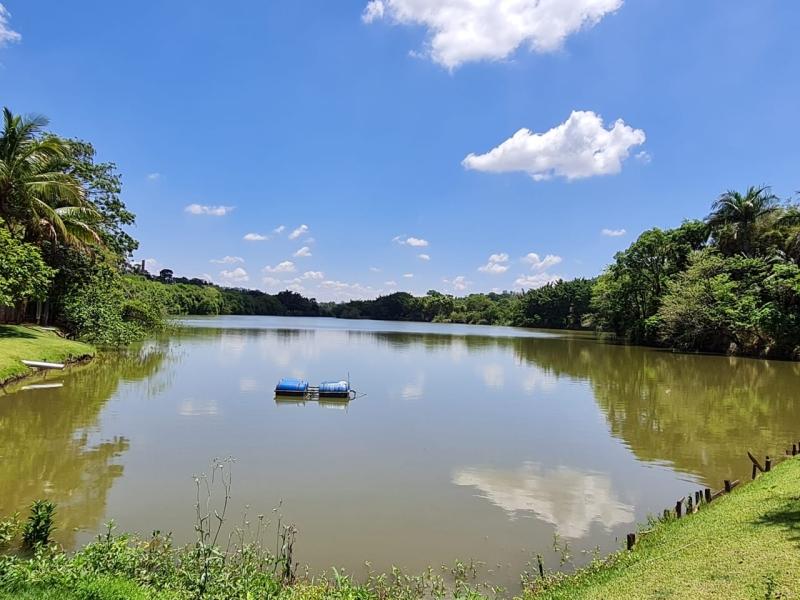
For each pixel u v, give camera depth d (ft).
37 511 26.76
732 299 144.77
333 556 27.68
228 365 106.11
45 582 18.01
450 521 32.55
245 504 34.47
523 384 92.48
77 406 60.70
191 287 402.52
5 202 97.50
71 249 113.19
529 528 31.81
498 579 25.64
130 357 111.96
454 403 73.20
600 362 129.49
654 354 152.76
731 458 47.14
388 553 28.17
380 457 45.78
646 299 197.77
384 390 83.66
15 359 75.31
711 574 19.77
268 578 22.25
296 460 44.14
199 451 45.68
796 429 58.39
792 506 26.53
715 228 171.42
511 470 43.09
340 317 605.31
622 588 20.35
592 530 31.78
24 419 53.78
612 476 41.96
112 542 22.76
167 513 32.42
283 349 149.28
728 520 26.30
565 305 378.32
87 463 41.24
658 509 35.29
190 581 20.26
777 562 19.63
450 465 44.04
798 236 141.38
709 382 94.94
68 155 116.67
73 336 116.88
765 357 138.62
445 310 553.23
